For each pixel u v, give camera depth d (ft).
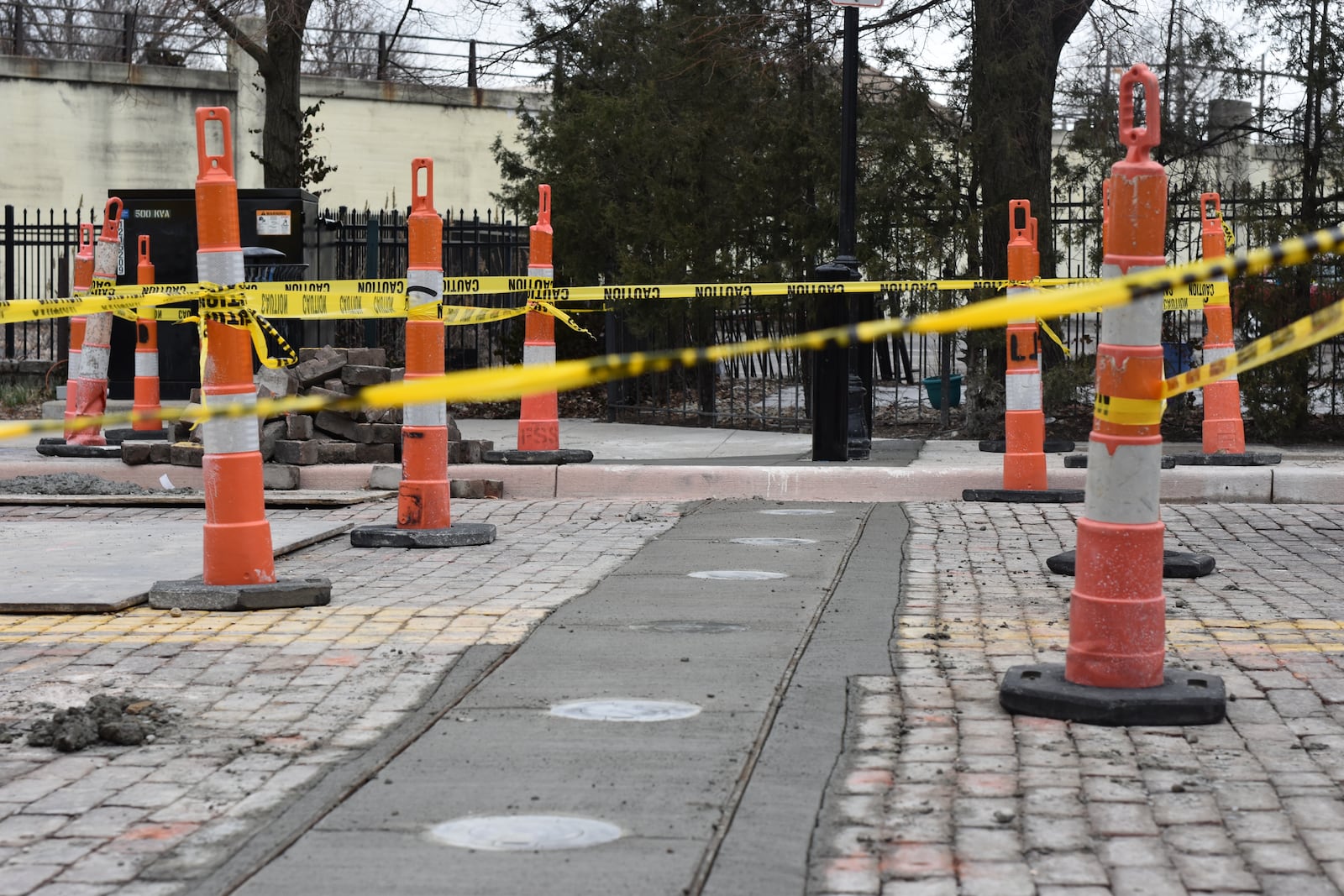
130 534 33.22
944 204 59.41
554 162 67.51
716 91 68.33
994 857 13.05
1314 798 14.60
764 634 22.35
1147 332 17.31
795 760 15.81
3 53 116.37
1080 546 17.95
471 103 107.34
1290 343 13.29
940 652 21.09
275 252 58.70
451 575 28.30
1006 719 17.49
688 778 15.19
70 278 79.46
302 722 17.65
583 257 65.51
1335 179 56.90
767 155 61.82
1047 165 63.26
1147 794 14.74
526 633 22.54
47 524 35.37
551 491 41.34
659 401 66.90
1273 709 17.95
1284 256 10.22
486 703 18.35
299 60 79.92
